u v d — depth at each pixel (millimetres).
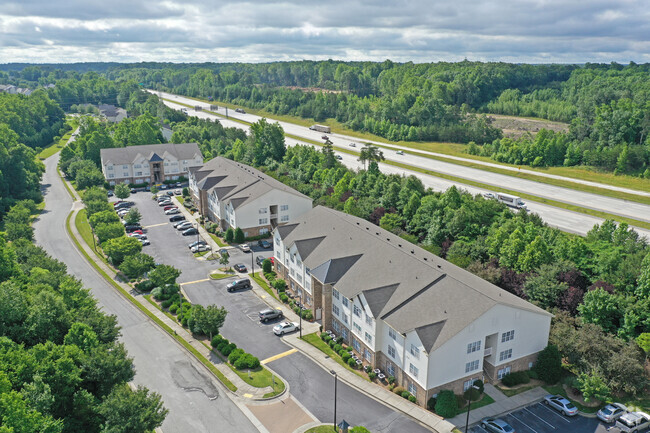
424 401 55219
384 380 60938
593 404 56969
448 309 57625
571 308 70000
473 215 98750
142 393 47406
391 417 54188
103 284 88938
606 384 57594
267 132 175375
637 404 56875
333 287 70188
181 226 116562
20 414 39125
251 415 54469
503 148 183500
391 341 59938
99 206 119125
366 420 53688
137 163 156750
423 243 96812
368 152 143000
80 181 151125
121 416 45156
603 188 140500
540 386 59844
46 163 189000
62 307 60250
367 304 61562
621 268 74062
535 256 77625
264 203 109438
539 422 53688
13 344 50719
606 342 59906
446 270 67000
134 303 81250
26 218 114375
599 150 170250
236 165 134000
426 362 53594
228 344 67188
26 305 59656
